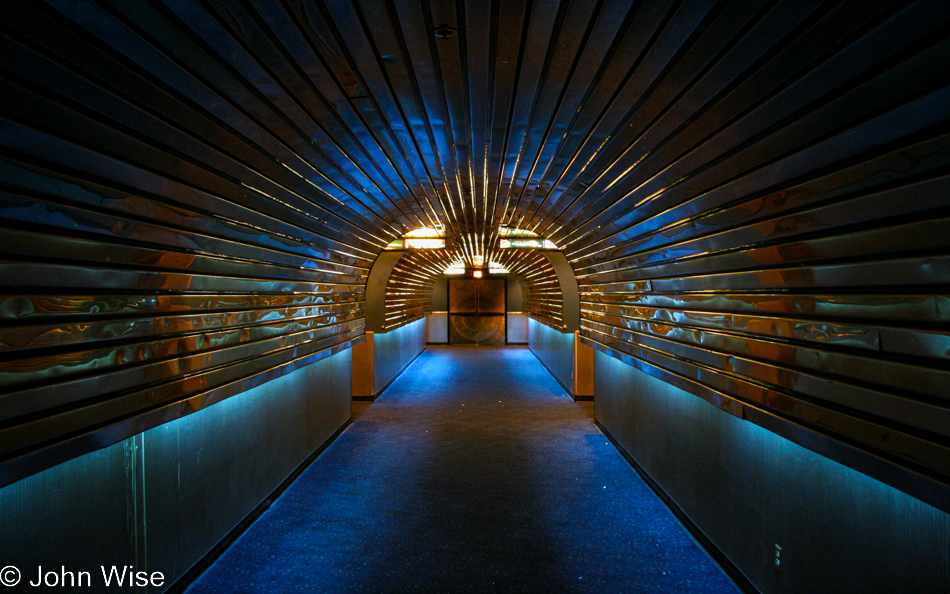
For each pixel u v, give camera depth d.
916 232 1.51
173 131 1.97
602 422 6.17
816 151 1.77
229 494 3.42
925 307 1.55
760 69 1.64
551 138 2.86
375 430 6.31
